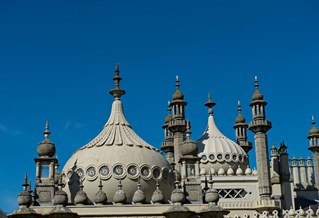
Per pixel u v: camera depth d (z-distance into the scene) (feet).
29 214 135.33
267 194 202.90
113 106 179.52
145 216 144.77
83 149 165.78
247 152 258.98
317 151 260.21
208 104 254.06
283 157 230.68
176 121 213.46
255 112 214.90
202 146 239.50
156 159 161.27
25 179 148.66
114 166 154.92
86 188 154.10
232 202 205.16
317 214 160.66
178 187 154.40
